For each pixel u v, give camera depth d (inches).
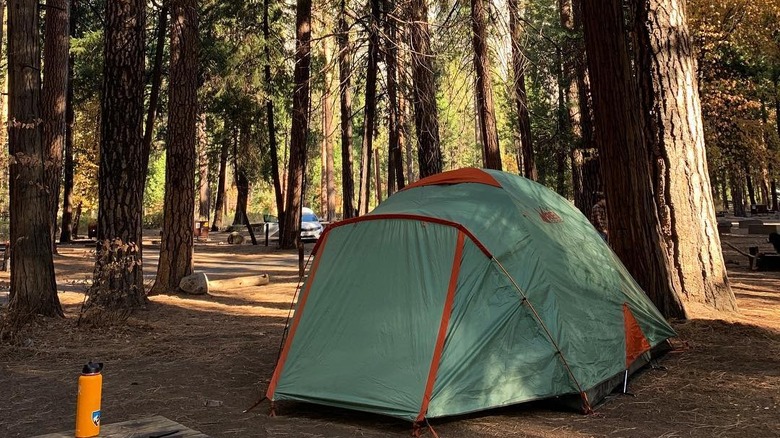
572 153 875.4
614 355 215.6
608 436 169.5
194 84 504.7
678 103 343.6
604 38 296.7
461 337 186.2
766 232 985.5
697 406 195.9
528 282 201.0
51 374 247.0
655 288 301.9
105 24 378.0
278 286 556.7
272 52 948.0
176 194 500.4
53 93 736.3
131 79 379.9
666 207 343.9
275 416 191.8
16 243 333.1
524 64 503.2
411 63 489.4
